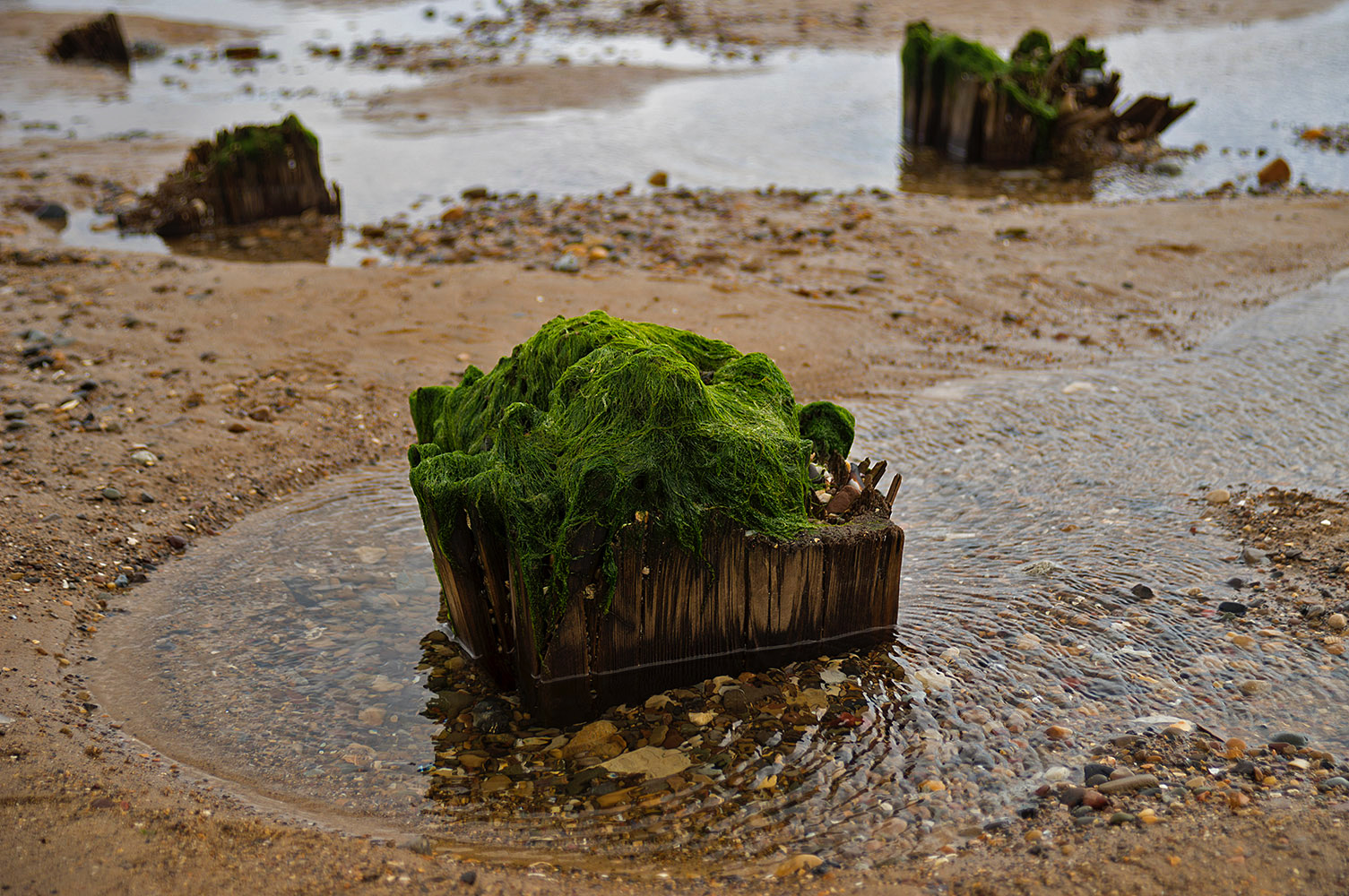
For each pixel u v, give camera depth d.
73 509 3.08
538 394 2.82
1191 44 10.18
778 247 4.64
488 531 2.73
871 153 6.70
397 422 3.38
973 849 2.58
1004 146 6.44
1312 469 3.15
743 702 2.76
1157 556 2.98
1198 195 5.64
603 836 2.61
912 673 2.79
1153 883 2.53
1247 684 2.75
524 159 6.53
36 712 2.72
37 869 2.55
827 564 2.79
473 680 2.80
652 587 2.74
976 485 3.17
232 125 7.57
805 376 3.54
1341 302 3.85
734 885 2.56
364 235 5.06
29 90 9.02
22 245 4.84
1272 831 2.58
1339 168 6.16
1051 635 2.84
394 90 8.61
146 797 2.63
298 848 2.59
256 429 3.33
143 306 3.91
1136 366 3.55
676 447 2.73
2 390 3.44
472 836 2.61
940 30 10.91
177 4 14.78
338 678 2.80
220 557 3.02
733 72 9.19
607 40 11.02
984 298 3.99
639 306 3.88
